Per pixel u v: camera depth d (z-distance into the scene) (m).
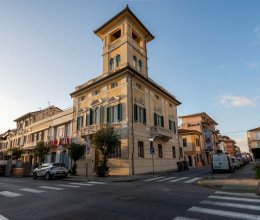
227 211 6.25
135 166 22.12
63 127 32.19
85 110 27.88
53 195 10.02
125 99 23.41
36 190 11.95
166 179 16.53
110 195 9.46
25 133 43.44
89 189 11.73
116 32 29.39
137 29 29.59
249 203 7.33
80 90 29.00
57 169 20.14
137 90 25.22
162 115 30.34
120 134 22.83
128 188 11.74
